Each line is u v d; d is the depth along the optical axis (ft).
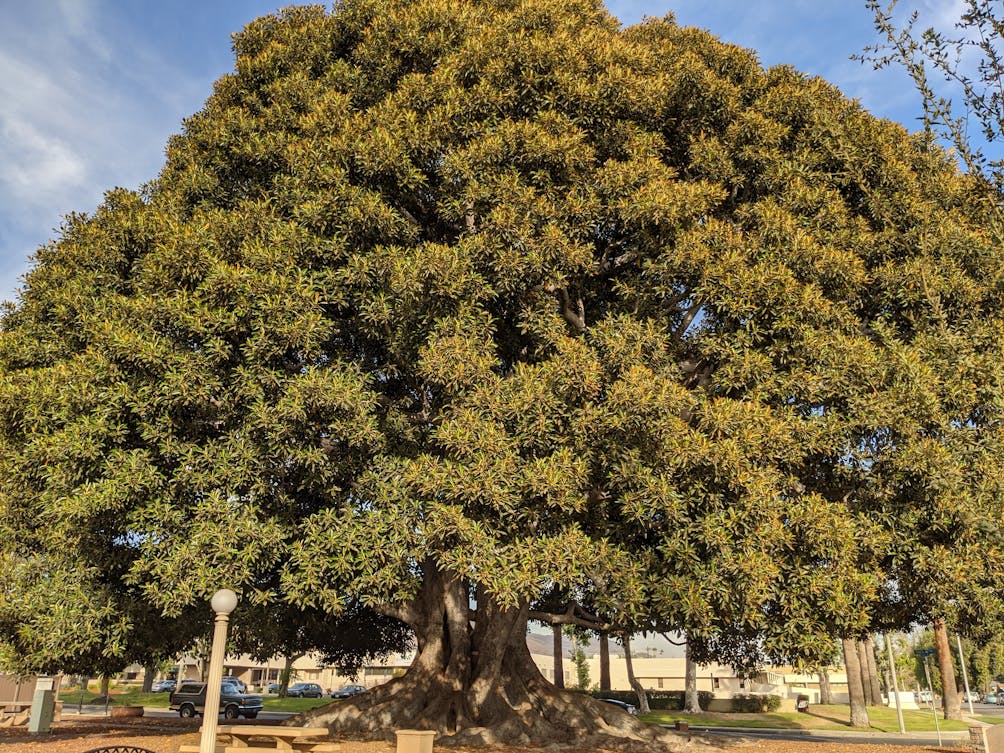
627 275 47.03
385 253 40.91
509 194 41.96
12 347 50.78
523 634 59.72
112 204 56.90
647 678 246.88
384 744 49.42
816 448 39.22
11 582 45.52
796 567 37.78
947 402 41.22
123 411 40.32
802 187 45.98
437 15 51.90
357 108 52.37
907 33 31.78
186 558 36.94
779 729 106.63
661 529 38.32
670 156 50.34
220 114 55.31
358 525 37.96
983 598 41.42
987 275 44.62
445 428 37.55
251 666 266.36
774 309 40.83
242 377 39.06
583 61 47.16
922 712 142.31
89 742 52.16
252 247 41.78
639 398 35.91
